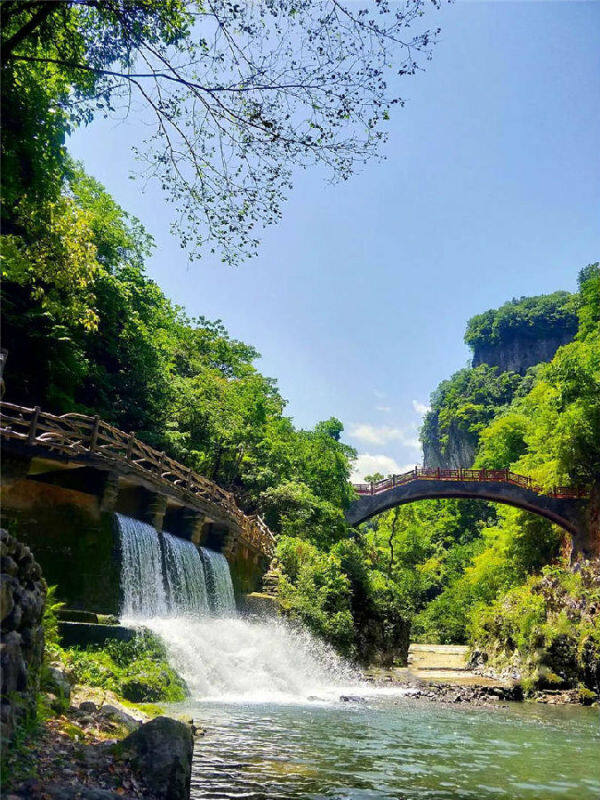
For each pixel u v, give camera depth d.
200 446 35.75
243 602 26.56
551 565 50.09
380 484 54.38
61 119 13.41
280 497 38.06
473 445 147.25
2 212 14.75
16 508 16.06
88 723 6.75
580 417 43.81
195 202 10.91
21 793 4.51
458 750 10.76
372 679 24.08
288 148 10.13
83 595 16.81
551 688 25.31
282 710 13.85
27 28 9.99
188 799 5.66
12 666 5.61
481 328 182.62
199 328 53.34
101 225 29.77
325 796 6.80
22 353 25.25
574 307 163.00
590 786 8.42
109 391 30.12
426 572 82.31
